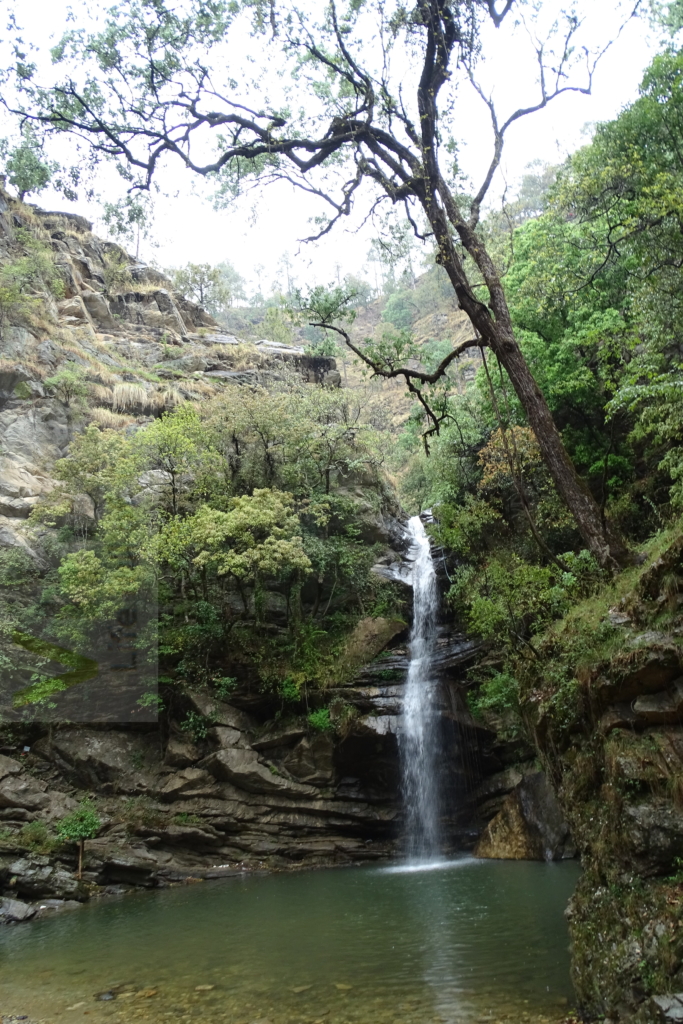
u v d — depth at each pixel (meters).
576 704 7.71
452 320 55.50
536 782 17.20
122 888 16.56
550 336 23.19
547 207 22.11
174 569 21.16
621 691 6.85
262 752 19.70
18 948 11.04
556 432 11.10
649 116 17.55
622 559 10.19
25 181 13.66
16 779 17.53
